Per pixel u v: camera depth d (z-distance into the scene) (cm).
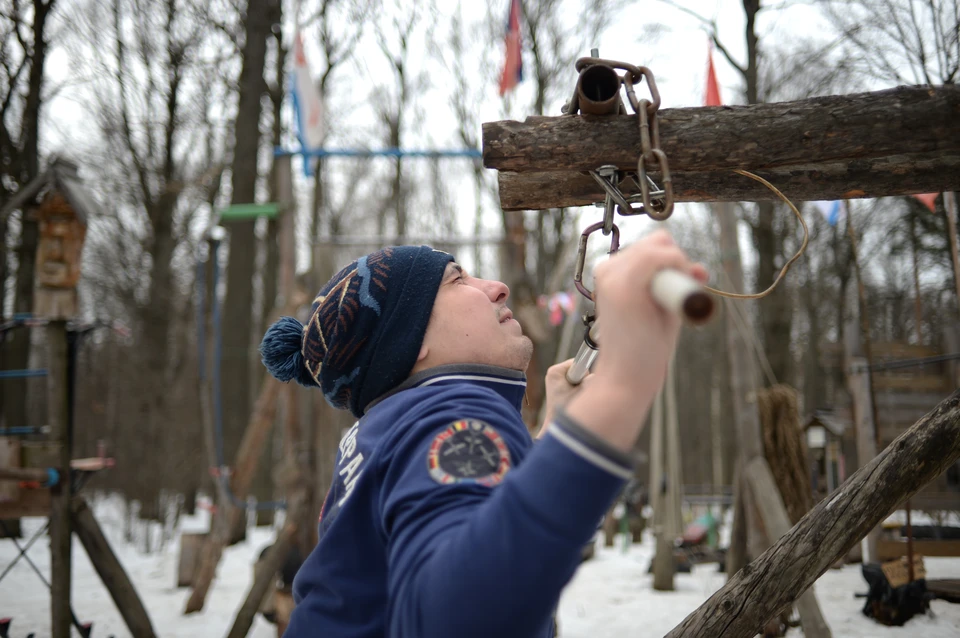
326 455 513
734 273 429
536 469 69
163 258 1282
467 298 114
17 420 905
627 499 966
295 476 504
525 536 67
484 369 111
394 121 1691
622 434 68
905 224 636
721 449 1658
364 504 98
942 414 139
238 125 1116
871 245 1009
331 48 1484
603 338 70
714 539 764
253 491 1119
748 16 980
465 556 69
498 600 67
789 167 134
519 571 67
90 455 1459
